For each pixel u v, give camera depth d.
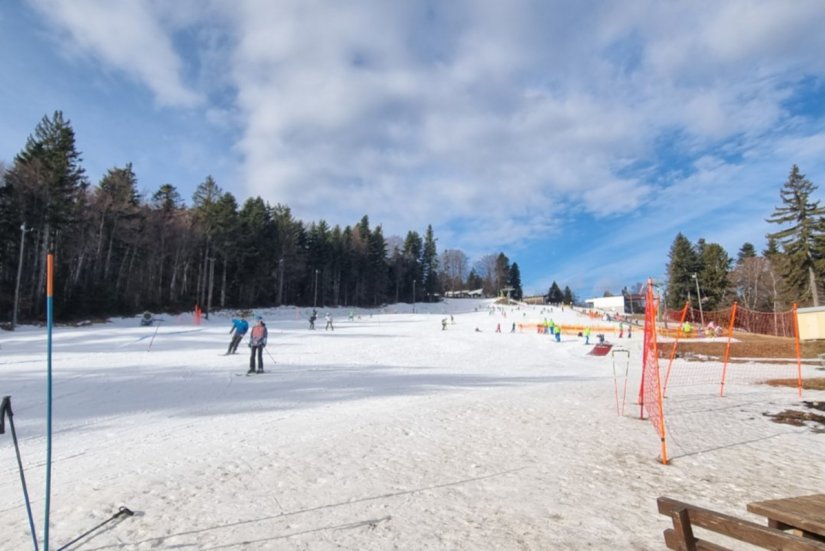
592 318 69.75
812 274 44.28
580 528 4.46
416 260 129.88
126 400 11.14
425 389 14.18
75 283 48.47
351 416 9.88
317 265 97.00
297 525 4.49
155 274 63.56
